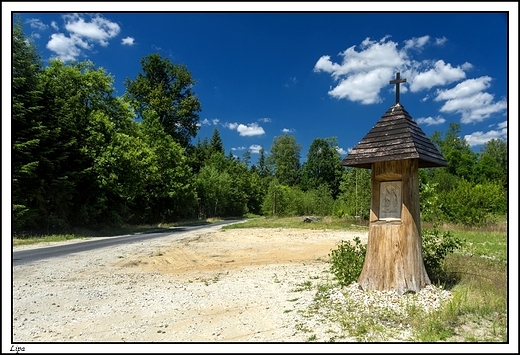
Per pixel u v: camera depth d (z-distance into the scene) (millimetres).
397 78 7824
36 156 21641
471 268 9312
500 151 59281
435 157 7367
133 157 28719
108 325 6094
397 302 6516
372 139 7559
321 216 42562
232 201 64875
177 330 5793
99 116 27766
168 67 49031
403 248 7016
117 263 12469
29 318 6465
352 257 8258
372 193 7520
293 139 87812
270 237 22484
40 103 23078
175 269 11609
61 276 10086
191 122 50656
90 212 27000
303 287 8406
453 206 24688
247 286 8828
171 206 42250
